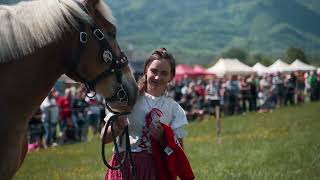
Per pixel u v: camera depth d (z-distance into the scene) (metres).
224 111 32.06
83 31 5.25
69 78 5.75
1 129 4.98
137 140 5.78
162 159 5.71
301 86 40.62
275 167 11.55
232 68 48.12
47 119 19.61
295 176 10.22
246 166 11.86
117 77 5.43
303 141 16.08
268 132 21.64
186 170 5.69
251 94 33.50
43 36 5.13
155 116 5.76
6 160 4.98
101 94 5.50
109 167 5.62
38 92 5.18
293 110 33.00
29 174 11.90
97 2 5.34
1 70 5.06
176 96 29.70
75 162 14.34
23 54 5.10
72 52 5.25
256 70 49.62
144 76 5.95
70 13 5.21
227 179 9.98
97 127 23.23
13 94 5.06
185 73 44.09
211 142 18.80
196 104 30.36
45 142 19.64
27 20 5.14
